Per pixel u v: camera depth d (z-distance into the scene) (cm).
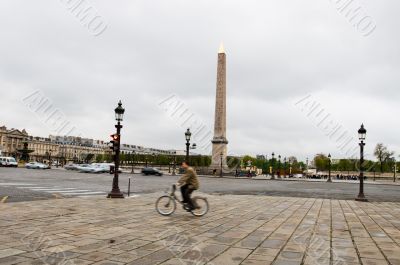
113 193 2255
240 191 3481
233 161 11106
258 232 1216
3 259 798
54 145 18475
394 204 2456
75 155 19000
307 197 2923
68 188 2889
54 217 1373
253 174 9700
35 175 4891
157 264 796
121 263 796
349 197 3064
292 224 1416
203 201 1578
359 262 859
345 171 13500
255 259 863
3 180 3491
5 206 1641
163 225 1291
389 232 1267
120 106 2331
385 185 6638
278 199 2614
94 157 16212
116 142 2306
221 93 7550
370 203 2502
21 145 16912
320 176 11244
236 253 916
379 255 927
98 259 820
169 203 1573
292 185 5294
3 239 987
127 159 14362
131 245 965
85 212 1541
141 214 1547
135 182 4300
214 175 7762
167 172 9281
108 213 1541
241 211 1805
